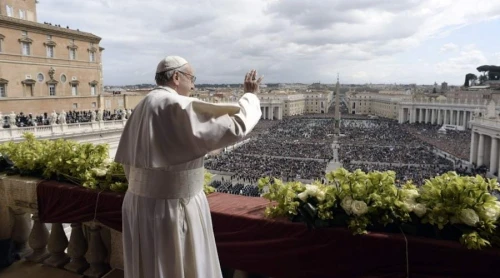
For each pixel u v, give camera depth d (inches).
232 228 143.3
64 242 196.2
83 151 192.5
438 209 119.1
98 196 169.8
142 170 113.7
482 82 5575.8
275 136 3700.8
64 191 180.1
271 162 2132.1
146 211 111.7
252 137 3572.8
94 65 1911.9
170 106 101.7
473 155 2374.5
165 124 101.8
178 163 102.8
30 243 200.4
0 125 1015.6
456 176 132.2
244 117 105.4
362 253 124.0
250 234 139.9
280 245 134.9
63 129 1142.3
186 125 99.0
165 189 110.3
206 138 98.0
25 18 1784.0
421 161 2175.2
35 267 195.0
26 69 1531.7
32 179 197.6
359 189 131.5
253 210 149.1
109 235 184.9
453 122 4527.6
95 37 1887.3
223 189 1480.1
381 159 2257.6
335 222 129.5
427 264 117.0
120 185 169.0
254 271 141.6
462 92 4950.8
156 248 109.5
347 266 126.7
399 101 5580.7
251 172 1860.2
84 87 1852.9
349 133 3978.8
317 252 129.8
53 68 1657.2
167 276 110.0
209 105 102.7
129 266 117.6
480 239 109.2
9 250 196.4
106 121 1301.7
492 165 2128.4
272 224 135.5
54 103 1669.5
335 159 2269.9
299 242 131.7
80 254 187.8
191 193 114.1
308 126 4891.7
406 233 124.5
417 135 3730.3
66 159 191.8
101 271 183.6
